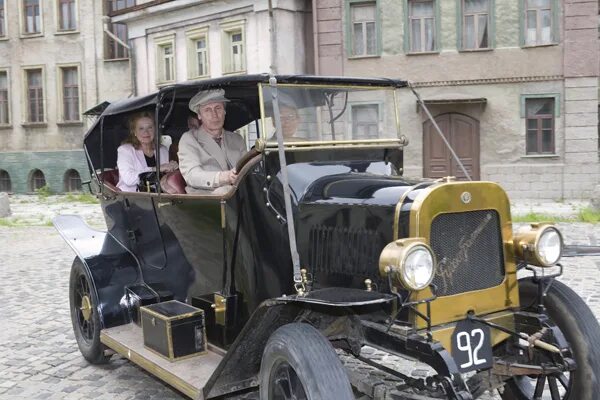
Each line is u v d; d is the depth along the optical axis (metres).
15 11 26.83
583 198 18.52
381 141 4.47
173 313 4.24
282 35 20.48
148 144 5.46
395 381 4.41
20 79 26.98
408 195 3.36
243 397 4.30
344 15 19.84
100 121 5.45
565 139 18.53
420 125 19.12
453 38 19.09
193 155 4.55
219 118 4.67
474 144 19.09
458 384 2.98
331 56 20.08
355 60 19.94
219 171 4.37
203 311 4.29
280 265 3.81
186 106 5.21
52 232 14.34
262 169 3.85
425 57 19.36
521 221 13.80
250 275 4.00
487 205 3.46
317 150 4.11
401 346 3.22
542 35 18.55
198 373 3.89
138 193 4.86
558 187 18.62
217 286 4.33
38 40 26.58
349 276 3.52
